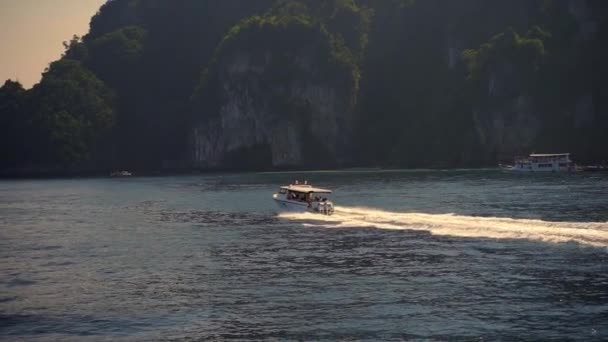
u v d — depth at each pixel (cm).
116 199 11244
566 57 19338
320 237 5572
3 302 3738
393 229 5834
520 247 4672
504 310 3275
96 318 3388
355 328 3098
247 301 3597
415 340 2925
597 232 4781
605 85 18788
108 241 5953
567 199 7769
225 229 6369
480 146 19788
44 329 3238
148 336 3102
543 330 2984
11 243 6009
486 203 7594
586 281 3706
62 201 11319
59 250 5519
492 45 19975
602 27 19488
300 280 4019
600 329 2970
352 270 4225
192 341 3022
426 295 3575
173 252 5159
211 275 4247
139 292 3869
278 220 6862
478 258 4381
